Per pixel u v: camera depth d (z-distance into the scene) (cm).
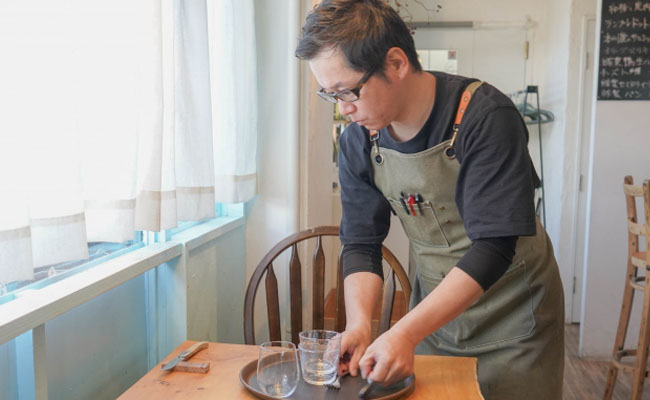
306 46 110
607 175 352
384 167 140
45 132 109
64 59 112
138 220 145
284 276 245
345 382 117
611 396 293
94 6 127
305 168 245
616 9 343
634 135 348
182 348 138
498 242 113
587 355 364
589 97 412
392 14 112
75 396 134
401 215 149
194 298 187
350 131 145
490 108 118
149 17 140
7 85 99
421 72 123
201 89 176
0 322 98
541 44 492
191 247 179
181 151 170
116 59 131
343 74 109
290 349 111
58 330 126
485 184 115
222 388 115
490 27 495
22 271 101
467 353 154
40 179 109
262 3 235
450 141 127
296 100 237
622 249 355
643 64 344
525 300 147
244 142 221
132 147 134
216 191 211
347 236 149
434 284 155
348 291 141
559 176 432
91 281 126
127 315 162
